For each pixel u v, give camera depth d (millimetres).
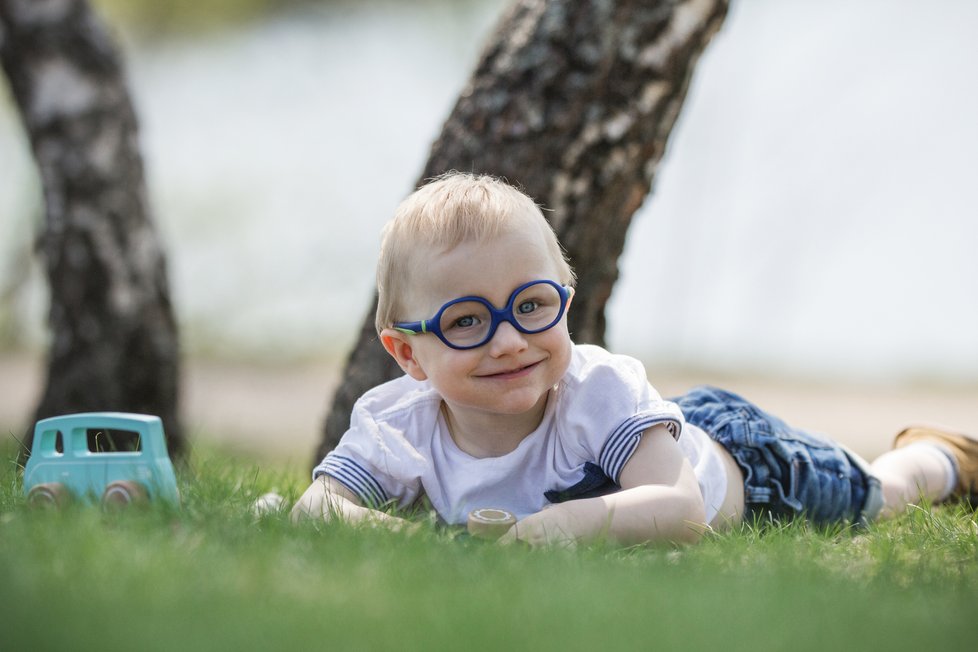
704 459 7809
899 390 30719
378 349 9859
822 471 8328
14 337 33375
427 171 9930
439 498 7430
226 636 4375
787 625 4746
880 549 6699
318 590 5094
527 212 7121
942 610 5199
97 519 6094
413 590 5152
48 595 4781
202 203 39312
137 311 13781
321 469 7453
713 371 33406
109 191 13688
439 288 6902
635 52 9805
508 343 6766
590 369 7348
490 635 4469
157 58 42500
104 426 6859
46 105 13625
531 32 9805
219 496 7844
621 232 10227
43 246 13953
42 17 13648
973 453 9359
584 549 6207
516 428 7367
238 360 34656
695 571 5773
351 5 45094
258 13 43906
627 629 4613
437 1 44875
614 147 9828
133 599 4789
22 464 9406
